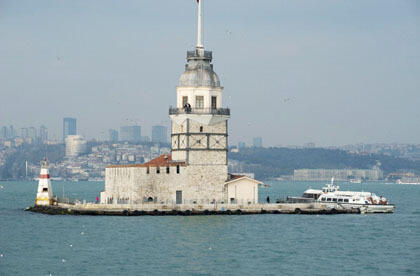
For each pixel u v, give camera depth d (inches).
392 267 7086.6
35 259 7253.9
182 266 6943.9
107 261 7150.6
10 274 6594.5
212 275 6599.4
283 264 7116.1
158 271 6722.4
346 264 7185.0
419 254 7795.3
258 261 7234.3
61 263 7052.2
